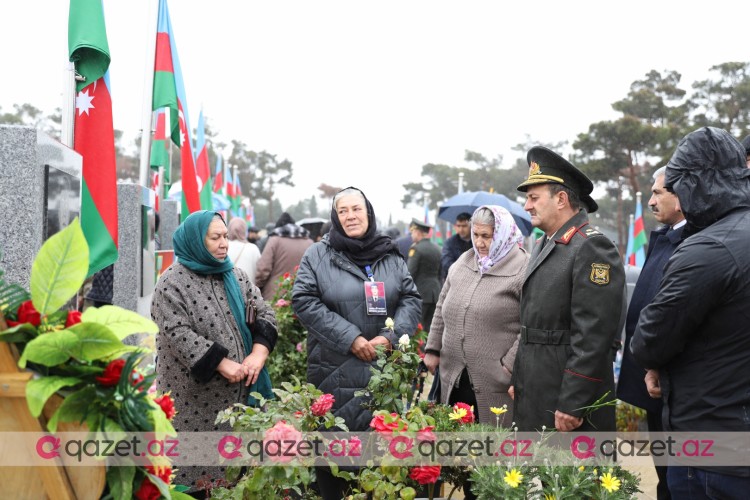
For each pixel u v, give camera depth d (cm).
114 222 429
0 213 295
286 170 6097
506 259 377
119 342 155
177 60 689
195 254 332
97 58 421
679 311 239
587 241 306
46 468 157
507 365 363
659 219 354
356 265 372
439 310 414
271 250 725
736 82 3094
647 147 3189
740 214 245
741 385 235
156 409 166
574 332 304
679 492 252
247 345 341
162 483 168
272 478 234
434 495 318
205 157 938
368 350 349
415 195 6644
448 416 291
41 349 150
